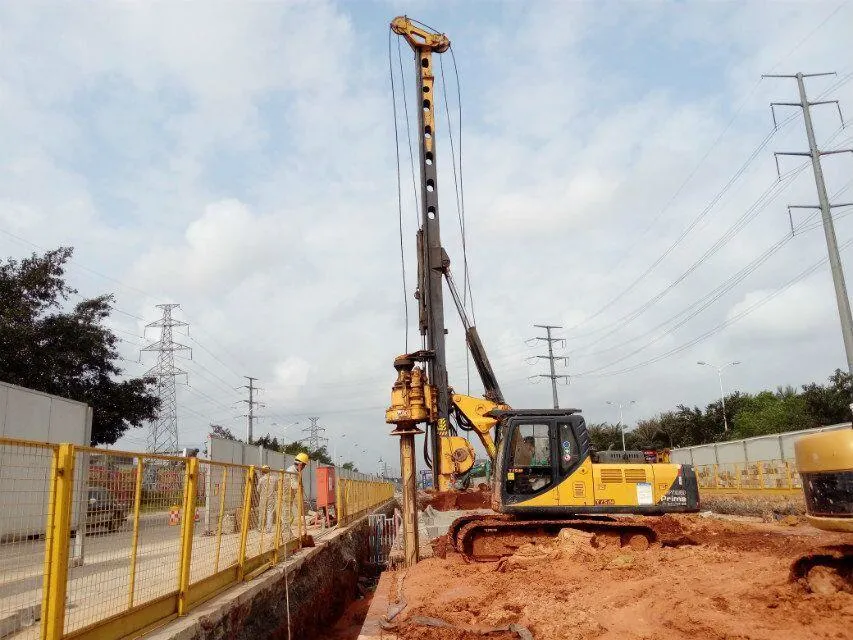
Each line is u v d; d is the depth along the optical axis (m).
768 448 30.42
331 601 14.13
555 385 62.12
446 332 20.84
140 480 6.35
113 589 5.83
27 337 28.28
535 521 13.72
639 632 7.30
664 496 13.67
